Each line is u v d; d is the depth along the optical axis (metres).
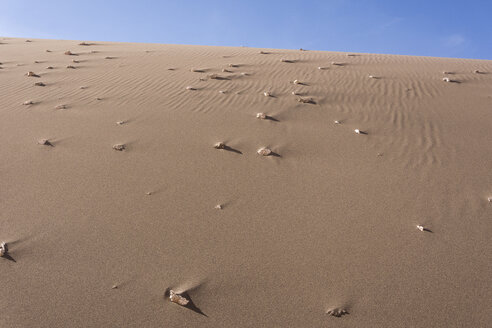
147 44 13.15
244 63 8.72
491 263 2.61
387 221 3.09
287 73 7.80
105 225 2.93
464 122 5.38
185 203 3.29
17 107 5.71
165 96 6.27
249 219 3.09
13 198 3.26
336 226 3.02
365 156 4.32
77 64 8.55
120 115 5.41
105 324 2.07
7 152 4.18
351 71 8.08
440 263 2.61
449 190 3.57
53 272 2.43
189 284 2.38
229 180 3.72
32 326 2.03
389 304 2.26
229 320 2.14
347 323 2.14
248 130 4.97
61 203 3.21
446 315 2.19
